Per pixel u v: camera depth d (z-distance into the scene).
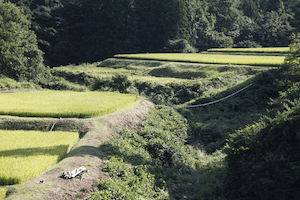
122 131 18.33
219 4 112.25
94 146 15.03
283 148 12.48
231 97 29.12
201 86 35.25
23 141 15.08
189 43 93.12
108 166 12.92
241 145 13.91
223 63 46.50
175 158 17.47
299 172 11.11
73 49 89.88
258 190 11.84
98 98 25.33
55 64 86.75
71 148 15.12
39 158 12.54
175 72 48.22
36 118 18.47
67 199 10.04
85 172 11.91
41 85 43.50
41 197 9.60
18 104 21.52
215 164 16.64
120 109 21.64
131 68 59.22
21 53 42.72
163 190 13.47
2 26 43.47
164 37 91.56
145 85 39.28
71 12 92.50
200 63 50.22
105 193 10.73
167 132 20.23
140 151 16.48
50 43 86.19
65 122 18.02
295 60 28.44
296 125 12.52
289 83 26.22
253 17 116.81
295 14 108.88
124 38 92.00
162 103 27.92
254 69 39.84
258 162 12.66
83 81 46.56
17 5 82.69
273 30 91.81
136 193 11.66
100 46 90.50
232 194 12.93
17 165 11.59
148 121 21.45
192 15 96.44
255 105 26.73
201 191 13.77
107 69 62.25
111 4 91.00
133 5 93.38
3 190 9.59
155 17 93.56
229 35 100.44
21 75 41.97
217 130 22.92
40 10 87.12
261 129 13.84
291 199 11.03
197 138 22.59
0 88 32.31
